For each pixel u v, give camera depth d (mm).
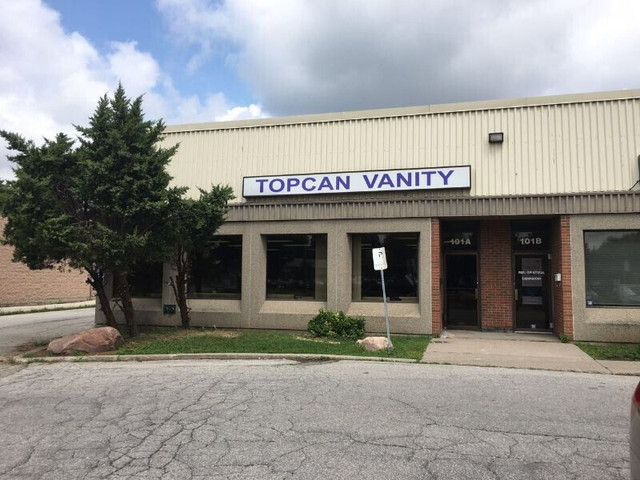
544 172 12867
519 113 13211
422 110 13953
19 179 10969
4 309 24391
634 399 3457
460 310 14414
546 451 5109
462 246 14453
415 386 7906
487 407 6723
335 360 10242
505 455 5000
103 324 15977
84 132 11734
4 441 5613
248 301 14586
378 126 14273
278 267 14773
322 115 14797
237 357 10539
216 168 15500
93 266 11922
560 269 12531
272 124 15156
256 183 14914
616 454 5035
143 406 6938
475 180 13320
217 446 5312
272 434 5660
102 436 5715
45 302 28047
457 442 5371
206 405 6910
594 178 12555
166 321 15305
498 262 14102
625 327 11852
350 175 14133
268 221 14609
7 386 8422
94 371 9492
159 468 4762
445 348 11359
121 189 11078
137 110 12086
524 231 14023
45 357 10773
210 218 12961
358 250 14211
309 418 6238
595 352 10867
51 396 7637
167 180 12266
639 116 12461
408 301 13734
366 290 14086
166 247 12469
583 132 12742
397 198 13617
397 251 13938
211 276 15344
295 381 8289
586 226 12258
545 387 7887
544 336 13148
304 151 14820
